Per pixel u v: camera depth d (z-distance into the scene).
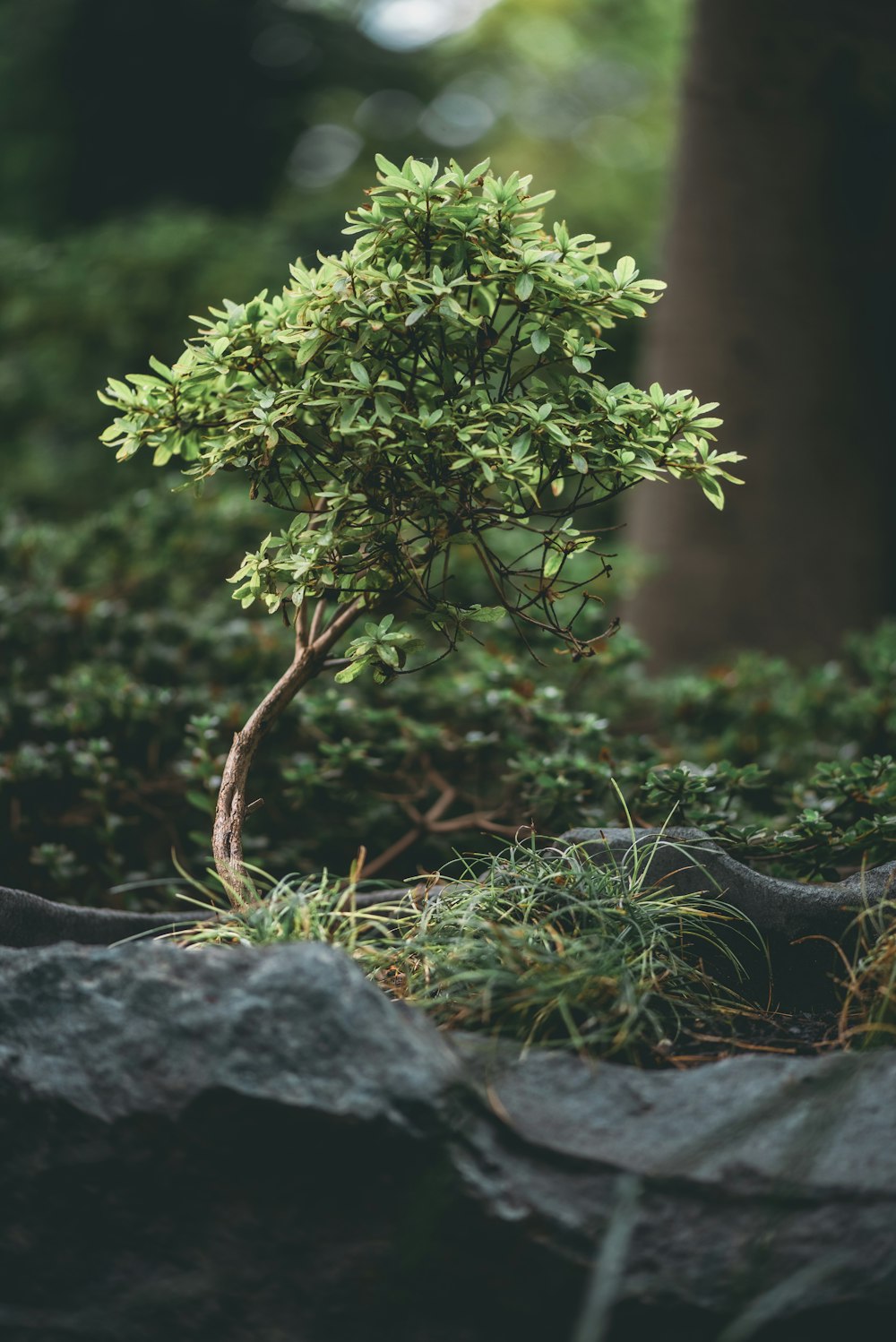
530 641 5.02
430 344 2.88
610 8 18.06
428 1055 2.18
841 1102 2.17
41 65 15.80
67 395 10.14
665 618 8.67
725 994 2.87
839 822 3.75
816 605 8.58
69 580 5.56
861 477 8.72
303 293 2.77
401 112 18.72
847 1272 2.00
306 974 2.21
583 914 2.82
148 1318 2.19
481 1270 2.09
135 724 4.29
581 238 2.76
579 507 2.86
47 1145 2.21
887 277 8.75
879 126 8.48
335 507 2.75
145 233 10.59
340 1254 2.14
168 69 16.42
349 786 4.08
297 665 3.05
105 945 3.02
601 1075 2.29
